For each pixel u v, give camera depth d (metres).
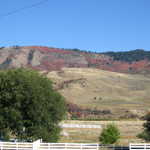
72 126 95.31
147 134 50.56
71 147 37.28
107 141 51.59
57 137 44.25
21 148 35.28
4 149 35.41
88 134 81.12
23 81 42.00
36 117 41.78
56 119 43.84
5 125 41.81
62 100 44.59
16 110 41.56
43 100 42.16
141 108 193.00
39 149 36.66
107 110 181.75
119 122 112.12
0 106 41.72
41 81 43.41
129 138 72.44
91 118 145.50
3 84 42.00
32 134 42.06
